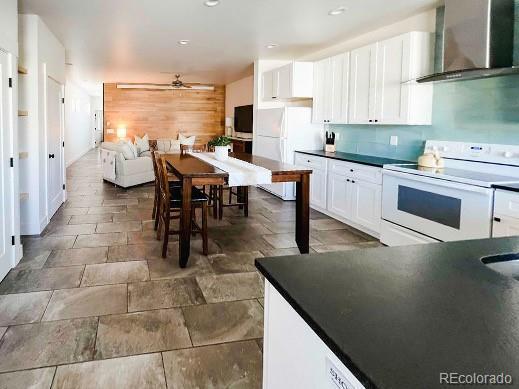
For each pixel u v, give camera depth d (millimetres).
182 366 2107
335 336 758
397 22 4734
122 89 11820
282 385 1075
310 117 6418
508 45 3240
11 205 3430
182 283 3188
